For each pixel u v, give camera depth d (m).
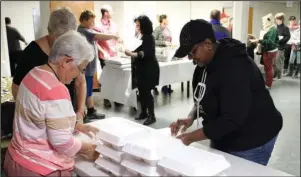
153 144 1.00
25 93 1.03
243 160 1.09
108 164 1.08
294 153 2.88
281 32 3.17
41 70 1.05
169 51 4.16
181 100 4.34
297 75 3.89
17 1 5.44
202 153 0.96
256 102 1.23
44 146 1.07
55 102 0.99
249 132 1.25
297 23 3.29
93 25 3.22
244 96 1.08
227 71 1.11
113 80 4.02
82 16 3.08
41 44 1.49
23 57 1.50
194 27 1.11
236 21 3.26
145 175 0.93
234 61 1.12
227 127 1.08
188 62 4.22
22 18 5.57
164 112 3.90
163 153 0.94
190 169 0.85
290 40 3.53
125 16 5.92
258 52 3.16
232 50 1.13
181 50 1.13
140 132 1.12
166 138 1.08
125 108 4.17
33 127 1.04
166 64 3.91
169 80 4.02
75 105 1.61
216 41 1.17
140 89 3.50
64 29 1.35
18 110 1.06
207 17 5.20
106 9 4.21
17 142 1.08
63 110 1.00
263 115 1.25
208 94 1.21
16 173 1.08
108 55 4.10
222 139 1.30
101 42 4.00
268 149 1.29
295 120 3.62
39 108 0.99
